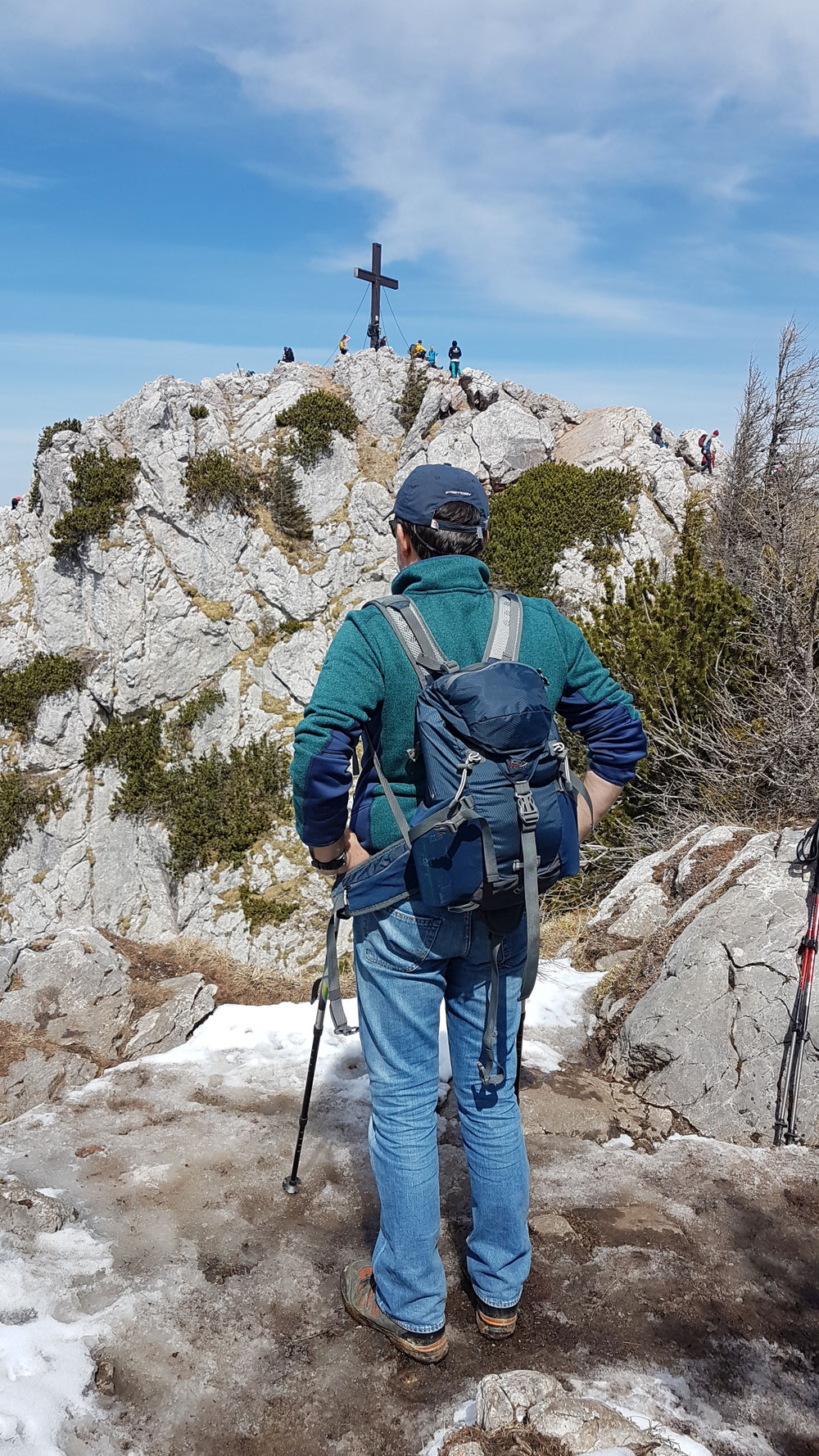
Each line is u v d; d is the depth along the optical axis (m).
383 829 1.99
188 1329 2.27
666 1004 3.73
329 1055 3.86
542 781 1.82
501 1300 2.19
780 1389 2.11
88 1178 2.93
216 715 25.95
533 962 1.81
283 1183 2.86
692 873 4.95
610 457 25.94
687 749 8.38
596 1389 2.07
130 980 4.46
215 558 26.30
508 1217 2.17
